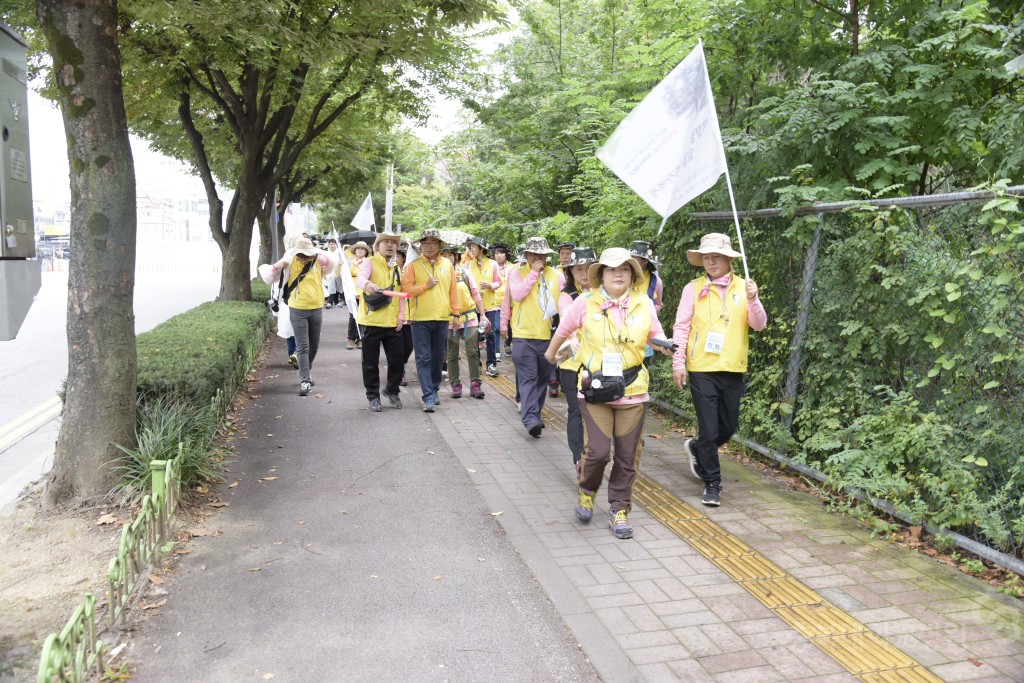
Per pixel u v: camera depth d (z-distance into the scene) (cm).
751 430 652
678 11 847
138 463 501
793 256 621
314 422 778
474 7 790
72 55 474
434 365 865
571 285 675
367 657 337
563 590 402
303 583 408
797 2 751
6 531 456
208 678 318
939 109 680
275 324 1666
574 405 586
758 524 500
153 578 406
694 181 532
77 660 297
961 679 320
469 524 500
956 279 459
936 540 453
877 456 498
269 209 2306
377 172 2603
